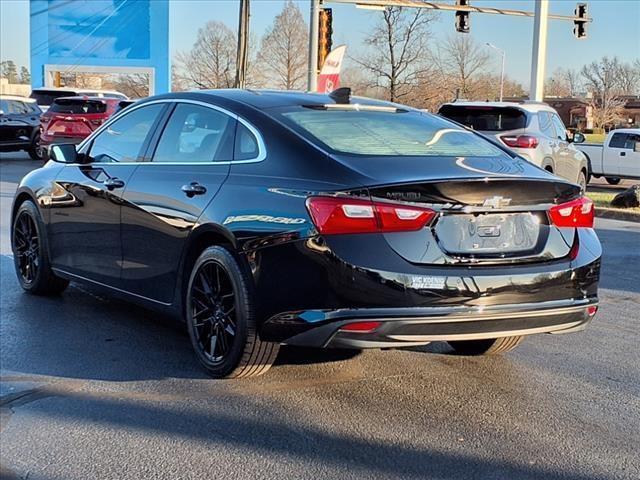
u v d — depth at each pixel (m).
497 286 3.95
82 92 26.61
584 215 4.37
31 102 25.23
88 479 3.31
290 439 3.73
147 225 5.03
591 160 22.14
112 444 3.66
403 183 3.82
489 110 13.50
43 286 6.46
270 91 5.22
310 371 4.73
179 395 4.30
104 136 5.93
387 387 4.47
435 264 3.88
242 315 4.23
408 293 3.81
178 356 5.00
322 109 4.84
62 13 37.00
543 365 4.93
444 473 3.39
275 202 4.10
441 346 5.32
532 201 4.11
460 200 3.90
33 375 4.61
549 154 13.45
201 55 44.16
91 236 5.68
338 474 3.38
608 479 3.36
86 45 37.25
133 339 5.36
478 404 4.22
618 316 6.29
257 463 3.47
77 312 6.07
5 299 6.45
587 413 4.11
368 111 5.00
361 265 3.79
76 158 5.91
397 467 3.45
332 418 4.00
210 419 3.97
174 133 5.17
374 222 3.82
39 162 24.44
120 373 4.66
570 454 3.60
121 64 37.47
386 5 22.92
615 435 3.82
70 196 5.90
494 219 4.02
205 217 4.47
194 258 4.73
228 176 4.50
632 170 21.42
